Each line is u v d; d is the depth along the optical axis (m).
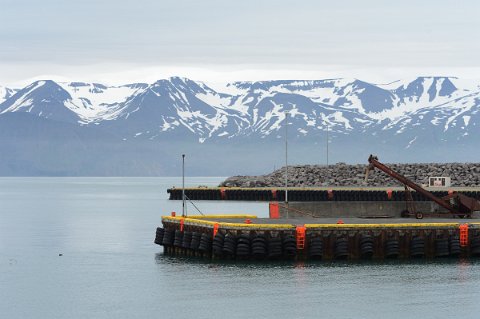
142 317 73.44
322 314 73.75
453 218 108.50
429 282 83.81
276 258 91.38
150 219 173.00
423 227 92.31
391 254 91.50
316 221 99.44
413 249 92.06
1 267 97.81
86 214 193.25
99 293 82.19
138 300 78.88
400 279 84.69
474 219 105.19
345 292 80.19
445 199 111.12
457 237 92.75
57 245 119.06
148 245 116.94
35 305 78.06
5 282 88.31
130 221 167.12
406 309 75.06
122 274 91.00
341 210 109.81
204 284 83.25
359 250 91.44
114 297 80.31
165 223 100.94
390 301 77.31
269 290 80.75
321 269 88.25
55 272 93.81
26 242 123.94
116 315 74.25
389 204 111.69
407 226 92.00
